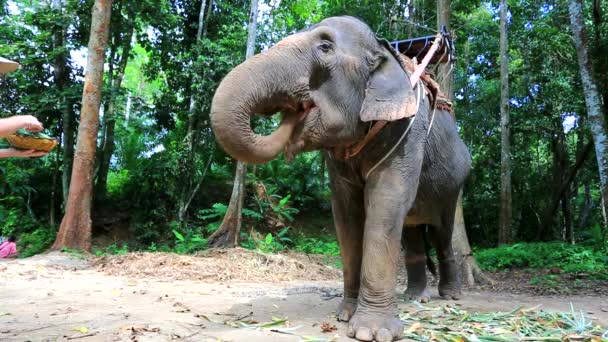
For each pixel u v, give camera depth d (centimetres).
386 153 345
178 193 1627
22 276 684
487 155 1945
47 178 1684
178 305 439
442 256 541
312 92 309
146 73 1747
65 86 1501
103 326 342
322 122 309
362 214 389
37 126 238
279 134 296
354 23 341
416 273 534
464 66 1892
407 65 397
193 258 881
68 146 1516
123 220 1639
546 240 1831
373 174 348
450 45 493
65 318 372
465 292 690
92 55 1114
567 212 1936
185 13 1709
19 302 458
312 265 970
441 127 448
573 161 1961
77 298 488
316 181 2019
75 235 1059
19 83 1473
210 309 425
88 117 1102
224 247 1198
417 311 429
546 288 759
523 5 1736
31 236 1480
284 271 850
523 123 1733
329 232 1845
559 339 327
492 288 781
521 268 1060
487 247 1902
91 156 1098
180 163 1611
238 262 864
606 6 1233
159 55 1705
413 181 357
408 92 334
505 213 1556
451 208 503
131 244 1545
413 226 533
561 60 1522
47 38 1445
